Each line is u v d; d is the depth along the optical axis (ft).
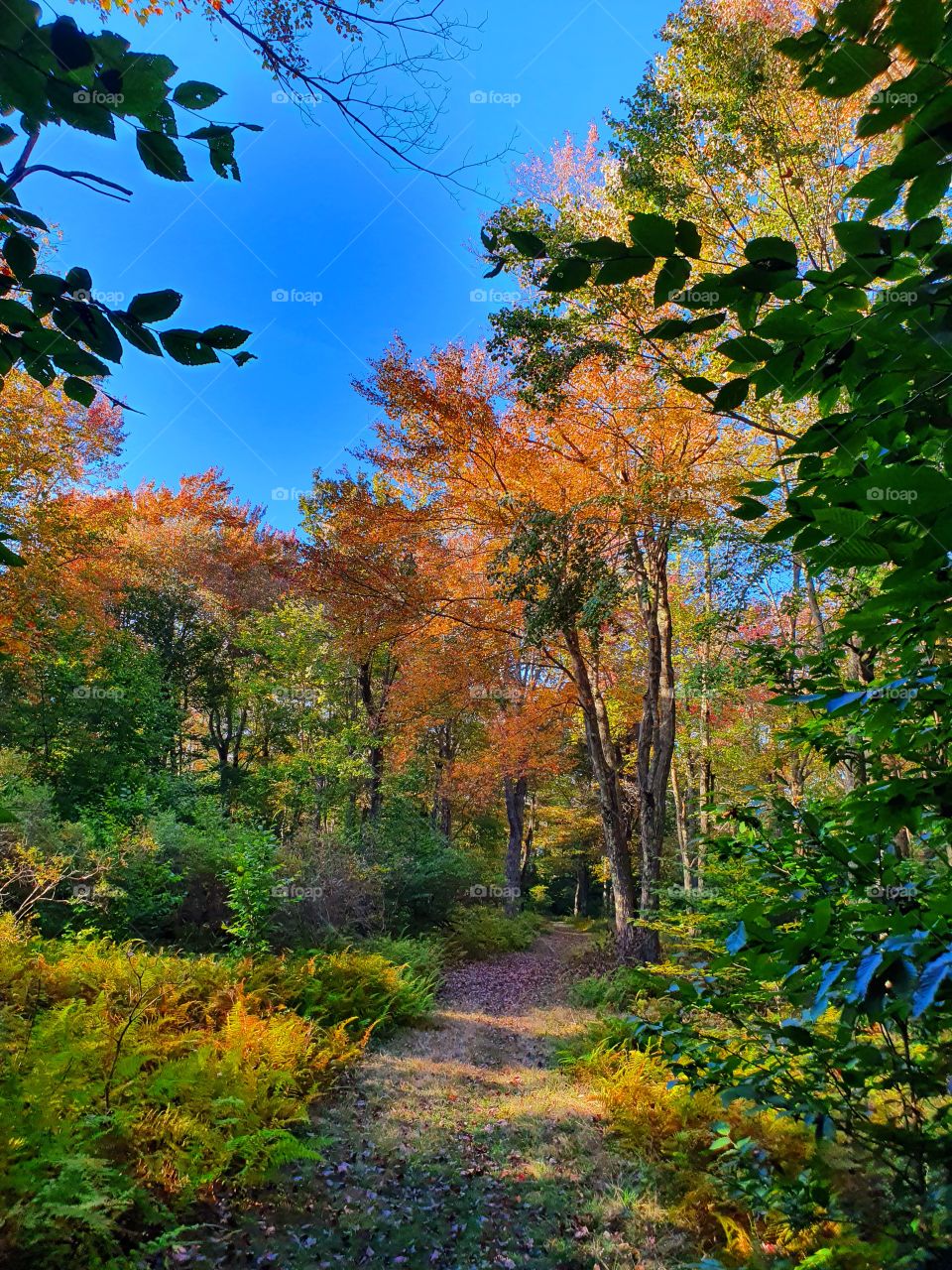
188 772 60.39
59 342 3.03
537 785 66.03
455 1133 16.10
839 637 3.74
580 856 86.07
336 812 48.24
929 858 6.56
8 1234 8.91
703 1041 6.51
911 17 2.25
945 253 2.55
